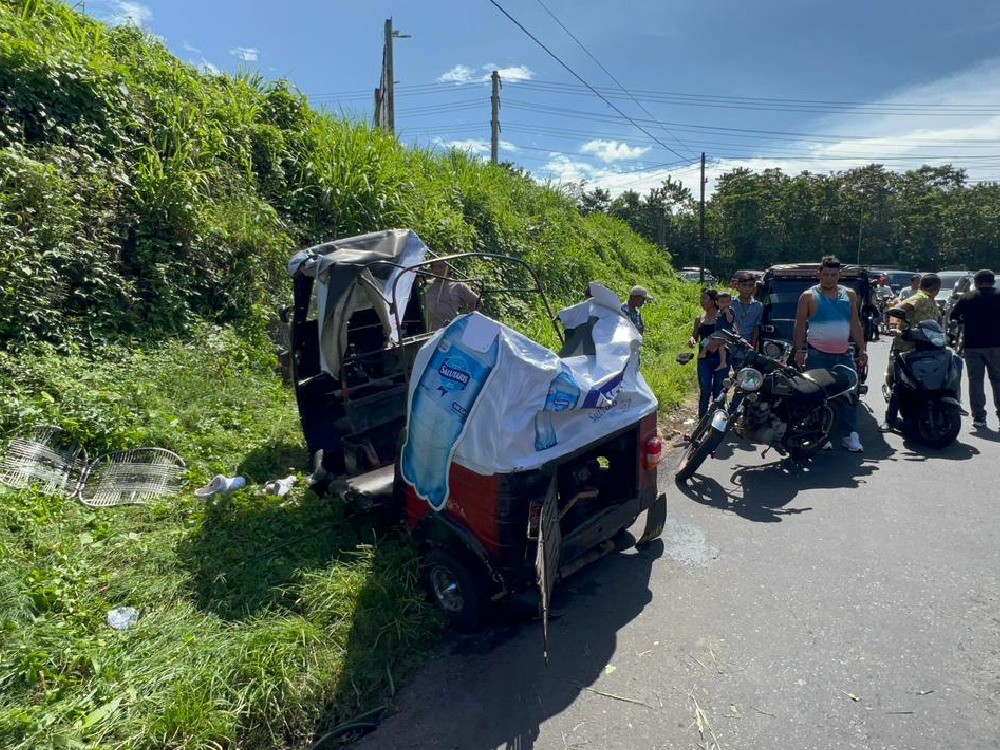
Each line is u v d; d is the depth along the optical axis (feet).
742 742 9.27
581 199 74.33
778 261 217.15
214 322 24.39
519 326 34.91
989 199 221.87
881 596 12.68
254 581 12.62
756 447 22.50
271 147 31.81
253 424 20.22
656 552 14.82
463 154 50.14
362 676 10.48
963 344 23.43
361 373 18.20
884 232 220.23
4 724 8.58
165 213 24.12
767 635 11.64
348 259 16.34
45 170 20.85
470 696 10.34
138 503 15.34
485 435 11.10
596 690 10.41
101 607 11.63
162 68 29.94
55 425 16.25
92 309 20.79
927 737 9.21
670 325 44.88
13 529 13.30
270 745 9.29
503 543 11.16
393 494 13.56
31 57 23.65
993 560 13.83
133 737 8.82
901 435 23.02
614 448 13.70
